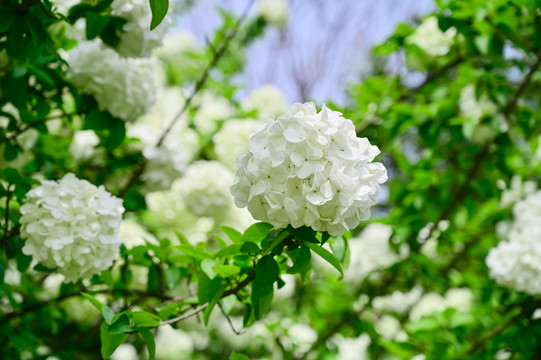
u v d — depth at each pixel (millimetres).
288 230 1382
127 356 4250
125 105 2520
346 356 3873
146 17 2215
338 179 1306
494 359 2781
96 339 3461
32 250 1822
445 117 3291
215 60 3393
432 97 3447
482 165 3467
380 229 4215
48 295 3086
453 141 3428
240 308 3998
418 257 3428
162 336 4367
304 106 1381
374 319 4113
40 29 1876
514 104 3295
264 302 1612
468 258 4066
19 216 2012
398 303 4152
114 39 2227
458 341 2811
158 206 3568
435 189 3502
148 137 3164
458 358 2770
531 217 2979
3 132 2496
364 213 1414
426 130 3332
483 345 2836
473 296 3611
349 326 3711
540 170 3559
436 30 3465
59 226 1811
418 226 3357
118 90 2482
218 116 4219
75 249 1818
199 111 4227
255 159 1341
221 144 3867
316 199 1295
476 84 3148
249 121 3945
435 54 3445
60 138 3020
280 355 3852
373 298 3797
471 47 3004
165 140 3221
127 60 2553
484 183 3449
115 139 2562
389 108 3404
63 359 2938
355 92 3848
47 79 2145
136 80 2566
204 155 4137
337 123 1370
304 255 1476
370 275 3967
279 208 1325
